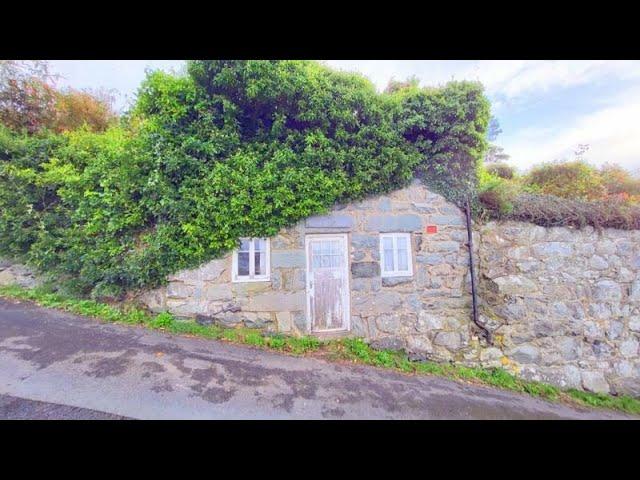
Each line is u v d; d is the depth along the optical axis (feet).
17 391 7.80
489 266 16.71
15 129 17.46
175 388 9.02
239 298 14.37
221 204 13.87
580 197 20.48
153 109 14.34
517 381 14.89
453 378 13.89
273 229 14.37
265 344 13.67
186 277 14.21
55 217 14.74
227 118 14.12
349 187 15.26
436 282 16.26
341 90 15.02
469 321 16.19
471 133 16.19
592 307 16.89
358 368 13.01
